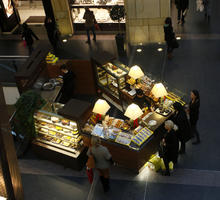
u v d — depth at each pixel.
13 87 12.48
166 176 8.62
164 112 9.04
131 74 10.17
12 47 14.54
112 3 14.11
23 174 9.23
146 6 12.77
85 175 9.00
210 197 8.04
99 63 10.70
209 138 9.41
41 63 10.98
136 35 13.64
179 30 14.09
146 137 8.43
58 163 9.35
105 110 8.87
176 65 12.33
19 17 16.20
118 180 8.71
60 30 14.68
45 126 9.23
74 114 8.52
